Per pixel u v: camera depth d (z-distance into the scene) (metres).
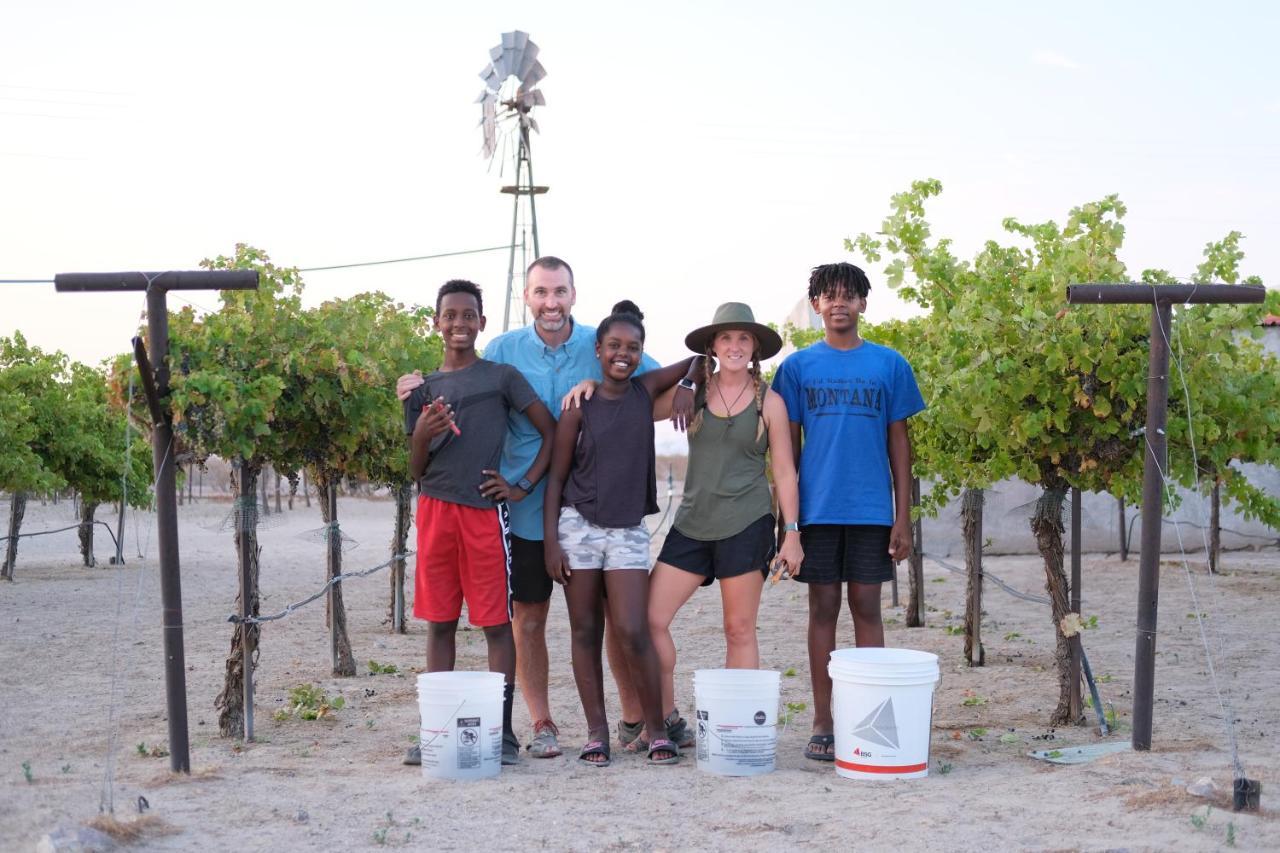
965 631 9.89
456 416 5.90
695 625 12.32
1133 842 4.42
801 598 14.93
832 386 6.03
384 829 4.74
